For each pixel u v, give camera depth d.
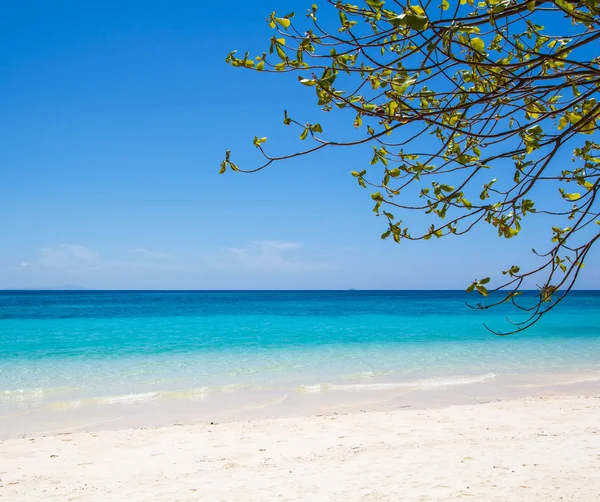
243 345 23.05
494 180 2.59
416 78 1.93
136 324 34.69
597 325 32.91
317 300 95.19
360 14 2.12
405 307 63.50
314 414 11.43
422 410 11.55
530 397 12.80
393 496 6.34
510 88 2.04
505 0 1.84
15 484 7.20
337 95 2.09
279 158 2.22
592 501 5.88
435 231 2.45
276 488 6.80
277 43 2.17
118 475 7.55
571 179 2.42
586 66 1.95
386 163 2.47
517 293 2.41
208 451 8.67
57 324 34.97
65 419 11.16
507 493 6.25
